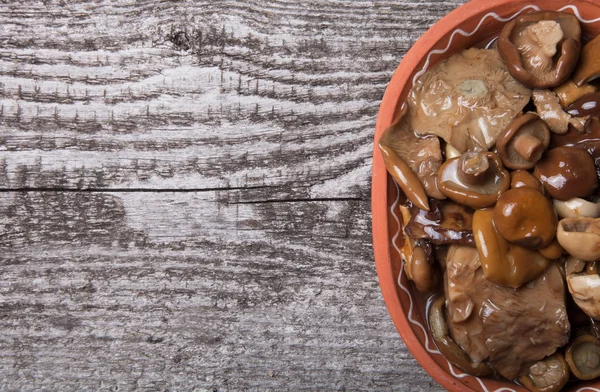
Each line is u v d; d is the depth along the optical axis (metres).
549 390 0.51
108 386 0.63
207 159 0.63
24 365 0.63
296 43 0.63
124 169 0.63
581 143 0.51
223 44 0.63
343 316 0.63
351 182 0.62
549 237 0.49
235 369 0.63
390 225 0.54
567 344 0.51
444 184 0.51
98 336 0.63
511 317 0.51
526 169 0.51
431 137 0.52
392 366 0.63
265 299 0.63
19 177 0.63
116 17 0.63
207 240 0.63
